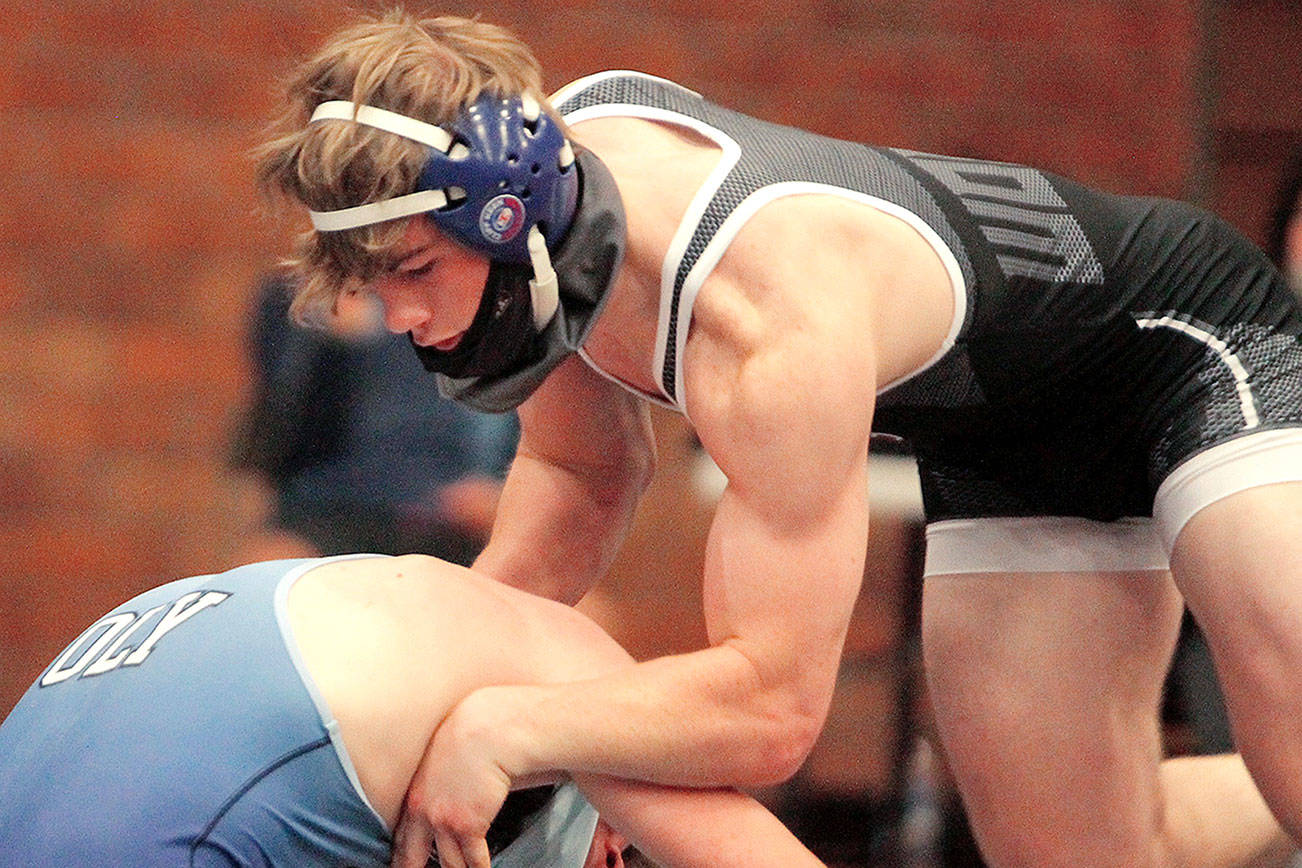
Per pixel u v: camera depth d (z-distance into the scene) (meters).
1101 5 16.05
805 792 12.35
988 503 7.17
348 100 5.04
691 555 14.69
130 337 14.73
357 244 4.98
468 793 4.80
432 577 5.25
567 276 5.26
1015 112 16.03
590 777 5.24
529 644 5.25
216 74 14.82
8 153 14.55
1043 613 7.04
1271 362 6.22
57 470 14.59
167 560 14.67
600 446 6.72
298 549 11.16
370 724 4.77
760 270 5.17
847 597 5.18
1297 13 16.34
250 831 4.60
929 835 11.45
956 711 7.23
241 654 4.83
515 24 15.10
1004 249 5.98
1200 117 16.27
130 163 14.71
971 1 15.86
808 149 5.64
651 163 5.44
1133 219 6.41
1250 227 16.36
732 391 5.14
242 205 14.87
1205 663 9.53
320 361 11.20
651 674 5.04
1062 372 6.27
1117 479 6.66
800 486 5.07
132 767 4.66
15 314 14.57
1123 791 7.08
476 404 5.49
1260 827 7.40
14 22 14.52
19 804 4.79
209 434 14.78
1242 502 5.89
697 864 5.18
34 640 14.51
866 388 5.20
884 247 5.53
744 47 15.55
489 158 4.95
